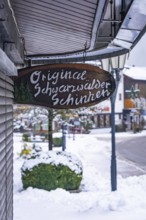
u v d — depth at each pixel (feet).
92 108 64.39
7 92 16.57
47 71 19.75
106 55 27.68
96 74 19.99
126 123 188.14
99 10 14.75
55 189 35.86
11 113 18.63
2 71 13.89
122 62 32.40
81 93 19.84
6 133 16.20
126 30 18.92
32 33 21.03
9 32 14.38
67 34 20.94
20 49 20.74
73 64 19.94
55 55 27.50
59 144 93.86
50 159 36.32
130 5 14.78
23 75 19.62
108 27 21.11
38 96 19.65
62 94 19.76
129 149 98.48
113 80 19.98
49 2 15.12
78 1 14.47
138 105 189.37
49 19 17.81
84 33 20.15
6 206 16.08
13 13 16.44
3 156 15.02
